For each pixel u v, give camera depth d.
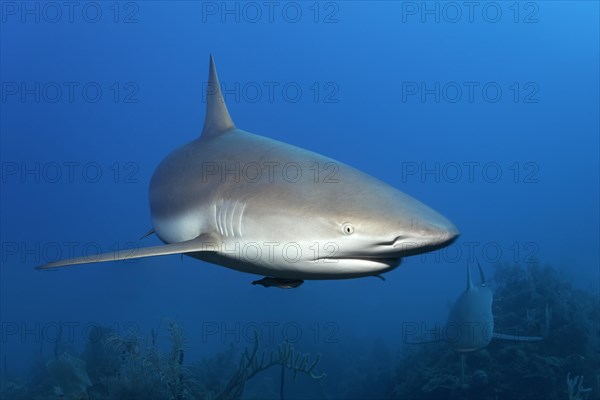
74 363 11.63
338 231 2.86
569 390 11.44
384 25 116.94
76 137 112.38
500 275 16.08
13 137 107.69
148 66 113.38
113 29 105.44
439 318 35.47
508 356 12.60
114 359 12.75
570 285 15.40
